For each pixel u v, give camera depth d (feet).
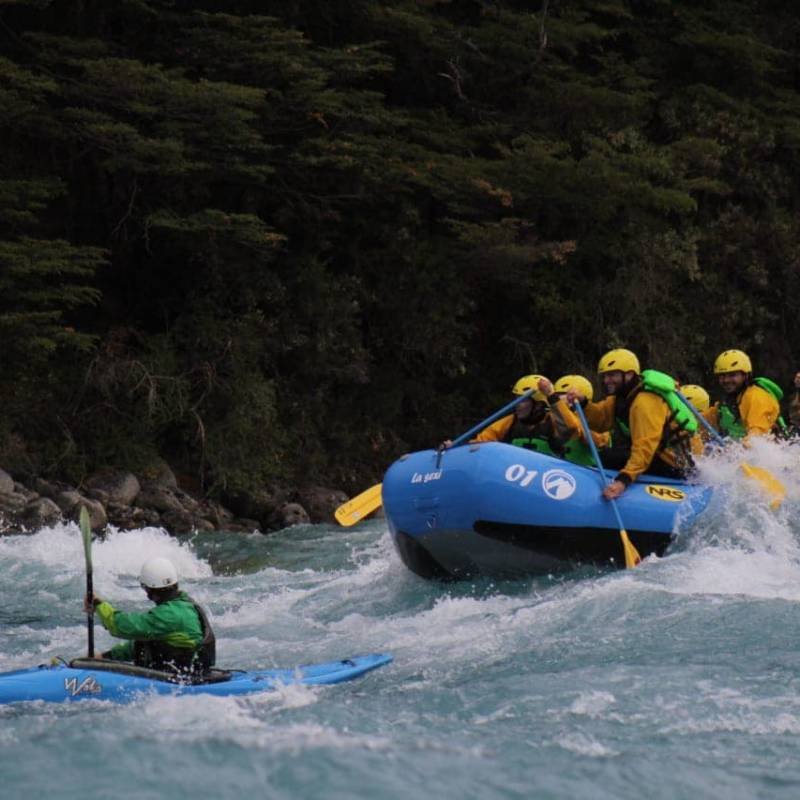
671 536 123.13
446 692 89.51
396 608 123.13
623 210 302.25
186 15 244.01
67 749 75.72
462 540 121.70
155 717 81.71
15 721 80.48
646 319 306.76
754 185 340.18
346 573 151.74
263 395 244.83
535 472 120.67
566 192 281.33
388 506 126.31
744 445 129.18
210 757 74.74
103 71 214.48
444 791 70.13
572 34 304.71
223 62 242.78
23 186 209.97
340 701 87.45
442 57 289.33
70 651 110.11
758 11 374.02
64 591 137.80
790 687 87.35
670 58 344.90
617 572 120.67
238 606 130.72
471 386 297.33
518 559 122.01
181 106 223.71
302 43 240.12
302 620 121.60
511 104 308.60
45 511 198.29
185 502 225.56
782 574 120.37
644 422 122.93
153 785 70.74
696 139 311.06
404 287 273.13
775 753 75.46
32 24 238.27
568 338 301.22
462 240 269.85
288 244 266.57
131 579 147.33
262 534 211.20
